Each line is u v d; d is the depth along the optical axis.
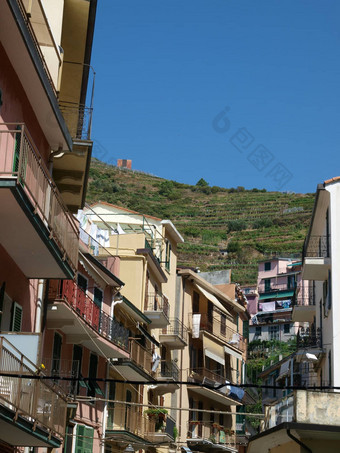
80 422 30.97
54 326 26.97
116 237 43.81
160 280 47.28
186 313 53.28
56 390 17.81
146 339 42.88
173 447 46.25
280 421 23.45
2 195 13.97
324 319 33.69
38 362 16.05
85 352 32.03
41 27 18.02
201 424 52.94
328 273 32.12
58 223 17.25
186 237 163.25
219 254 154.12
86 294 31.06
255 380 79.75
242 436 61.97
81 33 21.47
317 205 33.41
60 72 19.22
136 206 173.00
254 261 151.50
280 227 165.75
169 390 44.78
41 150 19.00
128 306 37.88
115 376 36.47
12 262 17.39
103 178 185.12
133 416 38.22
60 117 18.47
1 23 14.58
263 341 94.50
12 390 14.85
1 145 15.07
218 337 56.97
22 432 15.74
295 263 102.25
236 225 166.00
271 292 101.94
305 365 39.50
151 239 48.03
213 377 55.94
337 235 31.23
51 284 26.22
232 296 64.56
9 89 15.91
